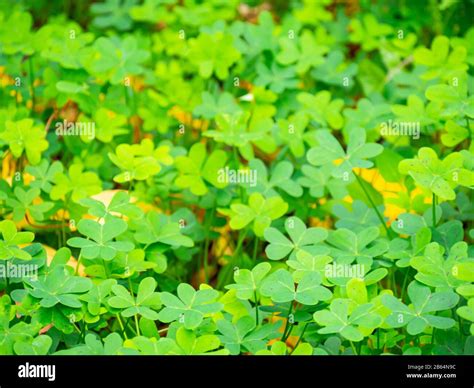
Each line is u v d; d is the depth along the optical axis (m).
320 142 1.65
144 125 2.21
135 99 2.29
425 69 2.26
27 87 2.22
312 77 2.46
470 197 1.97
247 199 1.87
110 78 2.17
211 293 1.41
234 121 1.87
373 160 2.11
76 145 2.10
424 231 1.55
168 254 1.86
